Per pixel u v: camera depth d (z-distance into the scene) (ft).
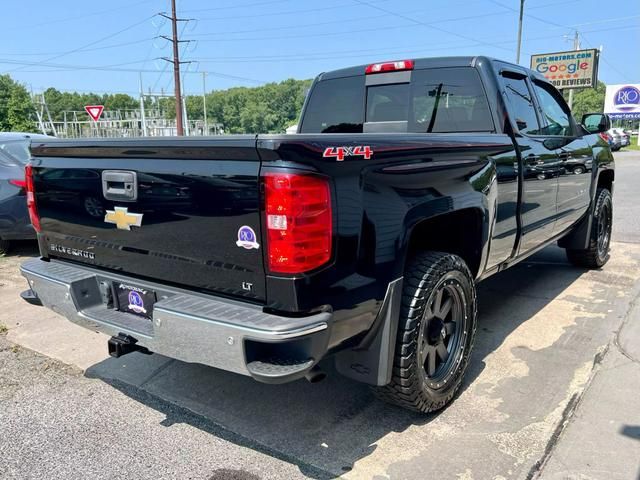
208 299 7.73
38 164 10.10
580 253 18.60
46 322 14.70
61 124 322.55
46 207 10.16
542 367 11.50
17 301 16.44
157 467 8.44
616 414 9.53
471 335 10.30
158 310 7.59
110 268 9.29
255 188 6.93
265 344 7.10
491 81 12.16
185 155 7.57
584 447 8.61
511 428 9.23
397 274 8.23
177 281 8.21
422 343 8.93
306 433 9.30
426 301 8.78
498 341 12.94
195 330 7.24
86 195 9.25
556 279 18.21
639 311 14.76
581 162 16.06
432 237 10.29
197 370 11.80
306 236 6.86
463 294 9.90
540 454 8.47
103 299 9.51
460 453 8.58
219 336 7.02
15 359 12.38
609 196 19.33
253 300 7.34
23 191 20.71
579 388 10.51
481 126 12.33
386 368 8.43
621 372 11.14
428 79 13.14
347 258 7.40
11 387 11.06
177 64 147.23
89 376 11.57
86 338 13.62
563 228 15.87
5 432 9.45
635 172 60.29
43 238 10.52
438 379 9.57
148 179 8.14
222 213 7.34
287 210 6.74
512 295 16.56
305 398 10.51
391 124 13.91
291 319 6.95
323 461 8.51
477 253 10.54
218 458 8.65
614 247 22.72
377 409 10.05
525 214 12.44
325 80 15.07
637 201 36.11
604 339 12.88
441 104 12.99
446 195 9.14
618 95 165.27
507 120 12.07
